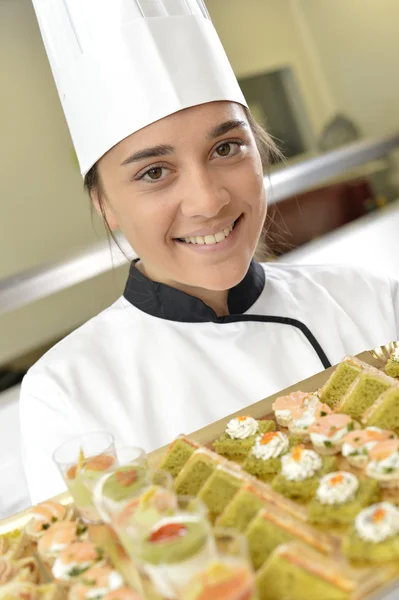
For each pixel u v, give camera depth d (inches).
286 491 37.3
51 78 130.7
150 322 61.0
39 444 57.5
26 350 127.0
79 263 124.5
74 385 58.4
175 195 51.1
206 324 60.2
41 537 38.6
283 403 44.6
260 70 153.6
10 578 35.6
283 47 156.0
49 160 132.0
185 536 28.4
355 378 46.0
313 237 142.6
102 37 51.7
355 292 66.7
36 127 130.3
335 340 62.5
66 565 34.6
